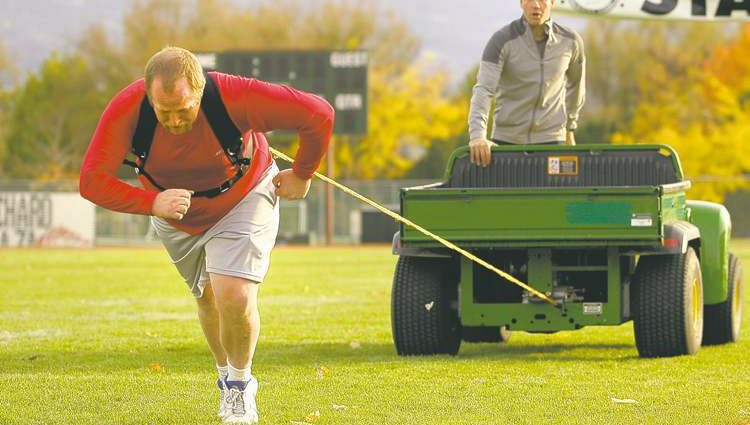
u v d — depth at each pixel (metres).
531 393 16.52
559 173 22.45
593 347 23.12
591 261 21.67
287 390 16.89
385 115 135.88
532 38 21.75
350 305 34.03
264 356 21.41
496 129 22.44
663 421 14.32
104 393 16.67
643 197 19.47
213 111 12.63
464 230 19.91
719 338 23.27
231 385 14.02
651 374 18.53
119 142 12.68
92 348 22.95
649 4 26.03
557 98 22.11
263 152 13.80
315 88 89.31
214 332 14.59
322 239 110.38
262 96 12.74
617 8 26.03
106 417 14.71
